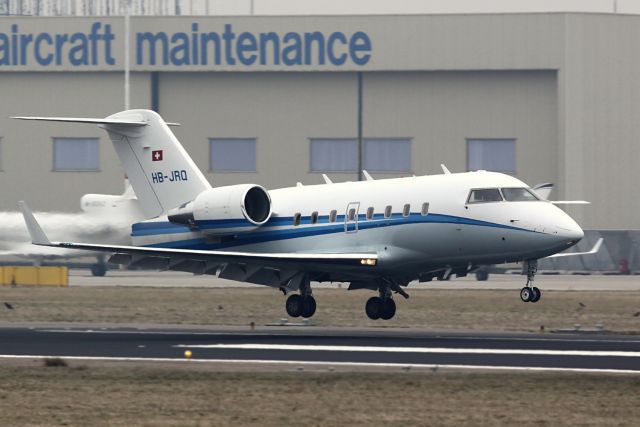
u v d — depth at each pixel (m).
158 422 67.38
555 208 119.19
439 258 122.50
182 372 86.62
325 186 133.12
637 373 84.75
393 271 125.62
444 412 69.88
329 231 128.50
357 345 106.69
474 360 93.94
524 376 83.19
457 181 122.12
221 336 118.25
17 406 73.06
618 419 67.62
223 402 73.56
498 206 118.44
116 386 80.12
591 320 138.25
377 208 125.25
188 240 137.12
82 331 124.44
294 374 85.00
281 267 127.25
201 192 136.88
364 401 73.50
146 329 127.44
